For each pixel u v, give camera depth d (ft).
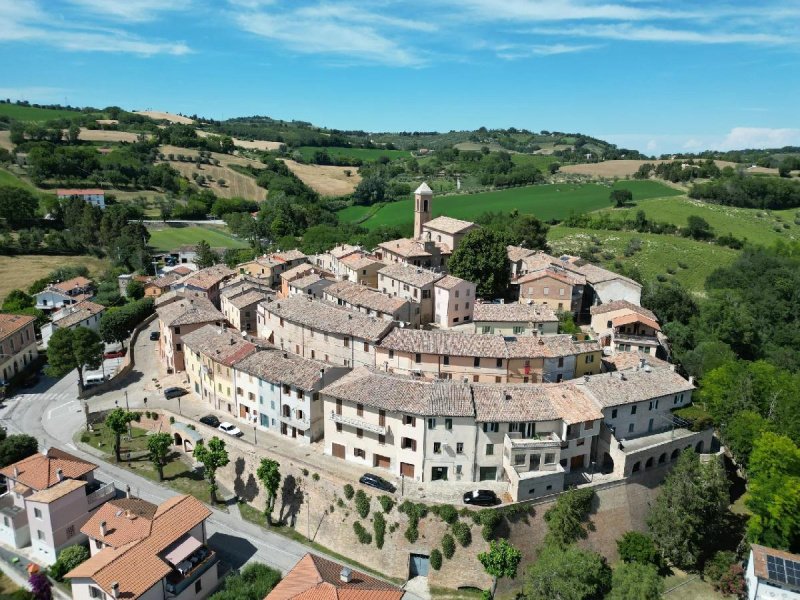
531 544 275.39
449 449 293.64
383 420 300.20
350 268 532.32
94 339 412.77
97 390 408.87
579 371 354.54
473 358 342.64
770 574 259.80
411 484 293.64
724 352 420.36
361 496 282.15
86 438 361.92
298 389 322.96
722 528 309.63
